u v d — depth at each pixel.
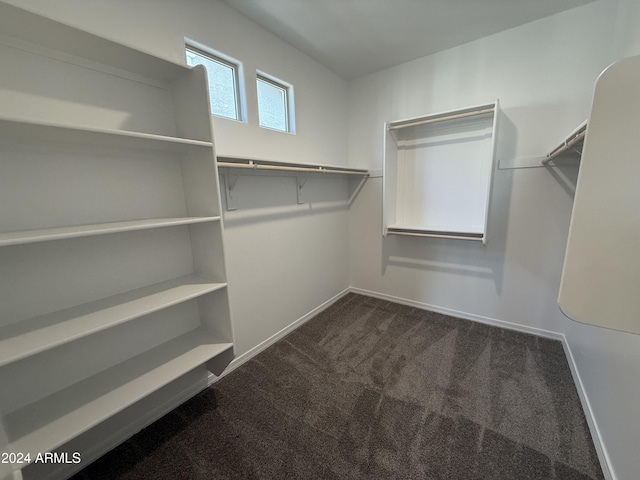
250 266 2.05
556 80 1.95
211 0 1.64
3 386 1.04
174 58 1.49
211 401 1.65
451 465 1.23
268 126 2.19
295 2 1.71
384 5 1.75
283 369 1.93
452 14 1.86
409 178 2.74
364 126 2.93
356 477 1.19
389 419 1.49
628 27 1.57
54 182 1.11
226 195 1.83
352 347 2.19
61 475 1.21
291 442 1.36
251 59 1.91
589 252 0.71
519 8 1.82
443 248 2.65
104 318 1.09
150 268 1.45
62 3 1.11
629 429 1.02
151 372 1.30
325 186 2.80
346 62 2.54
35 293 1.09
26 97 1.03
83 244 1.21
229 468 1.25
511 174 2.21
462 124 2.39
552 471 1.19
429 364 1.95
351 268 3.33
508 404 1.56
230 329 1.53
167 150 1.42
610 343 1.30
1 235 0.90
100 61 1.19
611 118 0.65
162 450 1.34
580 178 0.69
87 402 1.12
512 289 2.36
